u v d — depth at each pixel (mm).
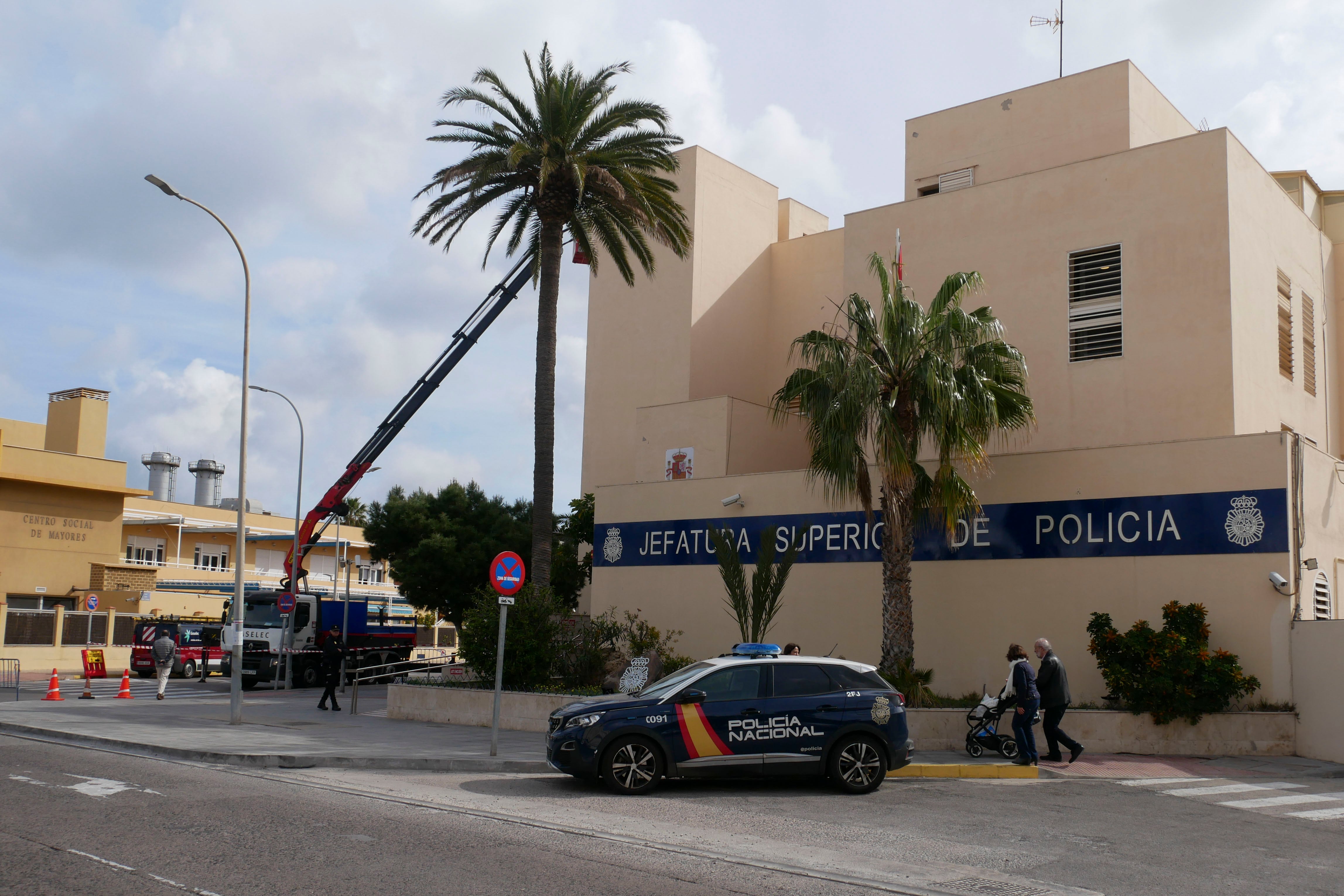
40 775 12289
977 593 19625
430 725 19812
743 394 32219
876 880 8016
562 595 31422
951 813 11227
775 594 19531
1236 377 20516
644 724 11945
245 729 18141
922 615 20203
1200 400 20641
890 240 25625
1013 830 10297
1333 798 12828
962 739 16312
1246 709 16406
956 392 16984
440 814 10281
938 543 20234
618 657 22234
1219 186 20984
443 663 25984
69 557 45594
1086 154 25750
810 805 11539
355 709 22469
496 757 14508
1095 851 9344
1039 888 7902
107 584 46094
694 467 28156
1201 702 16016
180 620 40688
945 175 28297
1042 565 18938
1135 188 22031
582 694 19578
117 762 13914
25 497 44281
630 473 31859
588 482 33031
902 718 12664
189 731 17438
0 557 43250
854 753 12375
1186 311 21062
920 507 18641
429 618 55375
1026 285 23250
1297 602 16453
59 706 23031
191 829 9133
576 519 32031
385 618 39562
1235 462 17125
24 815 9633
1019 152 26984
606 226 24562
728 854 8781
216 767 13789
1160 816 11367
